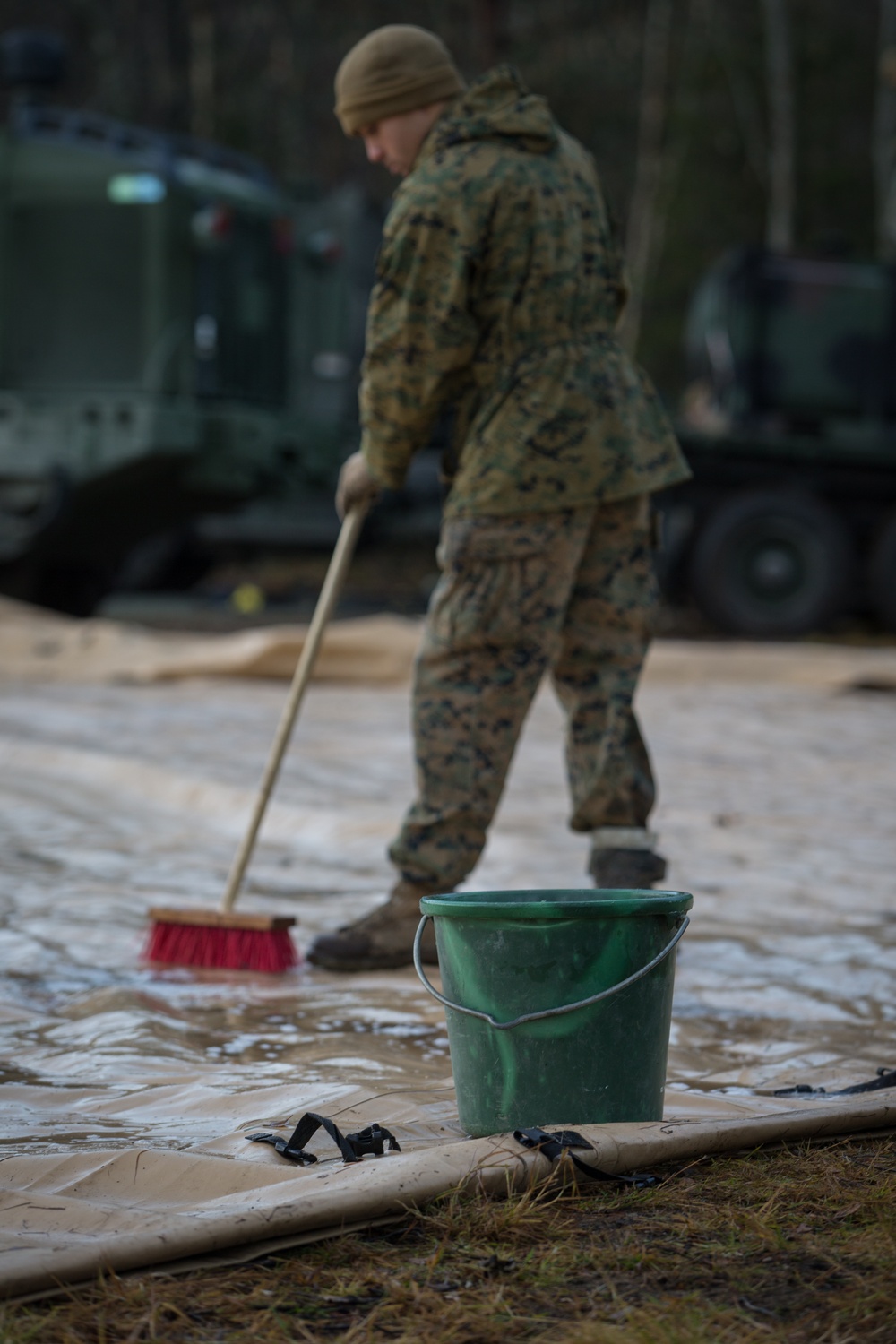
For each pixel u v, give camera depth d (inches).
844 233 1216.2
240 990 136.5
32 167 548.7
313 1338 67.1
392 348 142.1
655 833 150.3
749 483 660.1
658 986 92.2
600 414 143.5
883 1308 68.1
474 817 143.4
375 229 701.3
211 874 192.2
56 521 538.6
